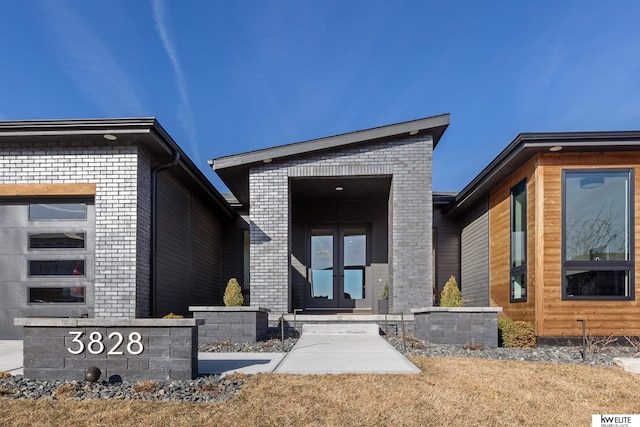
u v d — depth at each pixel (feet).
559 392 16.14
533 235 28.73
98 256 27.86
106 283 27.68
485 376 18.12
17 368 19.34
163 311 32.68
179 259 36.60
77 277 28.14
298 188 38.78
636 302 27.14
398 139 33.19
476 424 12.96
